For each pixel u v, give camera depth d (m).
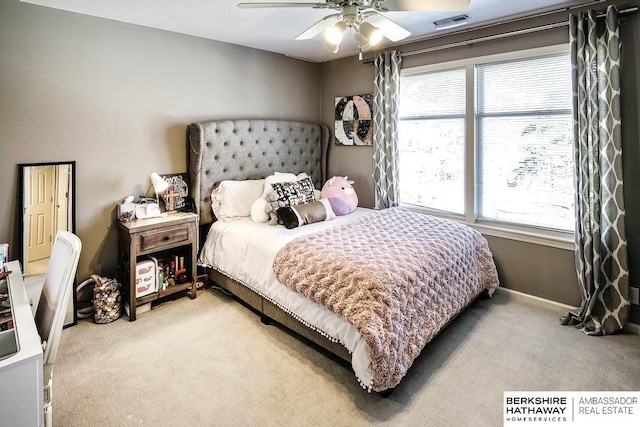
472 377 2.16
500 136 3.29
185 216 3.20
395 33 2.20
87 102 2.86
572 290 2.96
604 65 2.58
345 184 3.95
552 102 2.97
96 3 2.59
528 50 3.01
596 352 2.41
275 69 4.17
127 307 2.95
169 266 3.28
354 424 1.80
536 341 2.55
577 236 2.77
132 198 3.07
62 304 1.41
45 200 2.69
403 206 4.05
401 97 3.97
